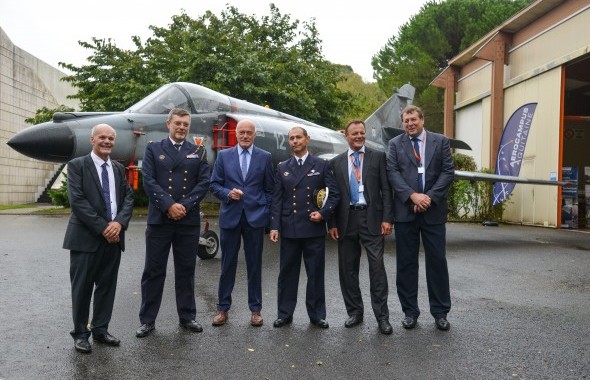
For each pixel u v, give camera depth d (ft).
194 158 15.07
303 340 13.70
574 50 45.62
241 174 15.67
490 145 58.03
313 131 40.88
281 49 71.10
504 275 23.11
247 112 34.86
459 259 27.68
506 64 56.95
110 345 13.09
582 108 68.59
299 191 15.39
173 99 30.37
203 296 18.61
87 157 13.50
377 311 14.87
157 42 67.05
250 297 15.24
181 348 12.91
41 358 12.00
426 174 15.49
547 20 49.85
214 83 59.36
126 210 13.64
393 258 28.02
